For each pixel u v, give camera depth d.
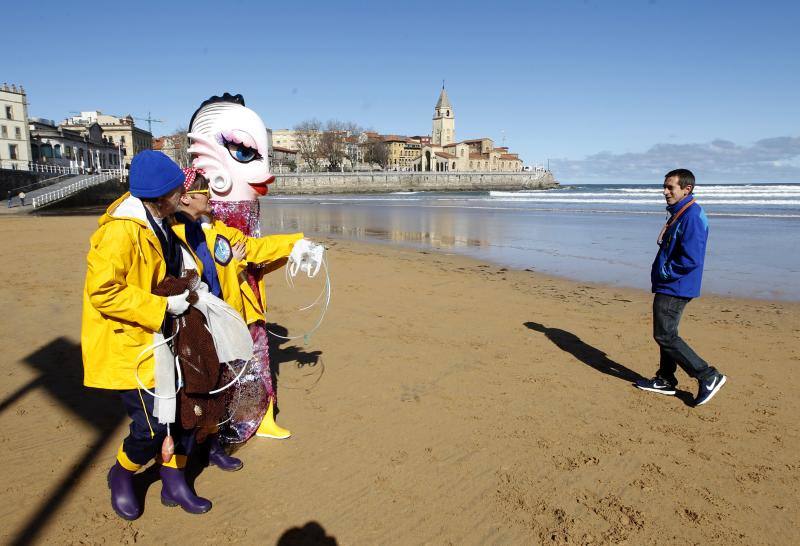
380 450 3.91
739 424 4.39
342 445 3.98
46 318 7.57
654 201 48.94
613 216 29.92
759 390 5.11
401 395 4.93
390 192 103.69
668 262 4.70
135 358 2.75
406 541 2.93
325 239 19.70
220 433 3.75
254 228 4.07
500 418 4.46
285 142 160.38
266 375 4.00
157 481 3.54
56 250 15.24
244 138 3.80
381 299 9.04
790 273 12.12
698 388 5.04
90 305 2.65
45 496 3.29
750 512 3.21
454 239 19.45
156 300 2.64
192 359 2.89
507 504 3.27
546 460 3.79
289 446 3.97
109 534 2.94
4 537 2.88
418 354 6.11
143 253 2.70
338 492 3.38
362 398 4.86
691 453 3.92
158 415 2.80
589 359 6.01
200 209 3.21
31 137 69.19
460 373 5.51
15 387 5.05
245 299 3.68
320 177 100.88
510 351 6.26
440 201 53.28
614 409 4.68
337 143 118.12
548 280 11.17
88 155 81.75
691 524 3.10
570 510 3.22
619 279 11.33
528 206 41.59
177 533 2.97
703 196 53.75
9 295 9.05
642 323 7.62
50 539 2.89
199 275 3.02
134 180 2.73
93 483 3.45
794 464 3.77
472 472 3.63
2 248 15.64
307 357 5.98
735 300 9.36
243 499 3.30
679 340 4.72
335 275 11.43
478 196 69.94
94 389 5.05
